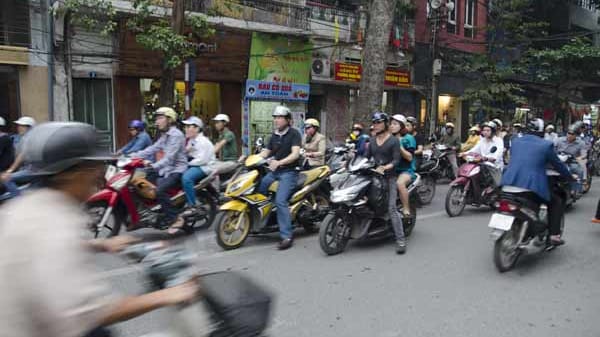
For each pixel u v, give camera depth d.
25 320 1.46
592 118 20.72
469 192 8.41
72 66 11.45
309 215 6.66
